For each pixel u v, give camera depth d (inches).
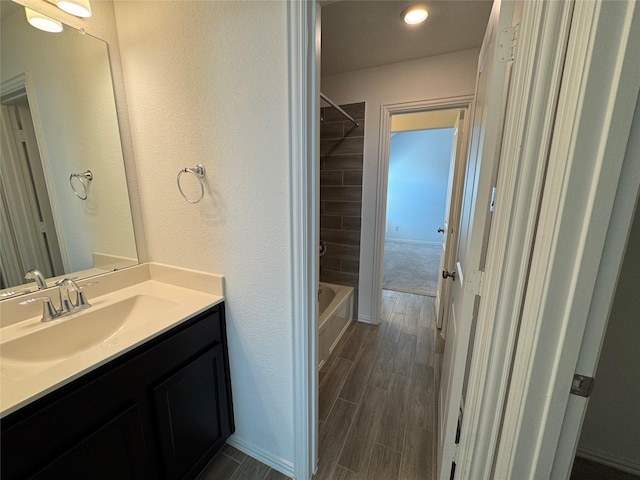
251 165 42.4
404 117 128.8
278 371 48.9
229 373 54.2
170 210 52.7
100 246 52.7
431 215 246.7
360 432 61.3
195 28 42.2
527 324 28.8
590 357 26.7
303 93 36.4
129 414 36.6
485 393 34.2
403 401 70.0
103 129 50.8
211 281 50.9
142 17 46.7
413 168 244.4
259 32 37.5
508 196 29.4
